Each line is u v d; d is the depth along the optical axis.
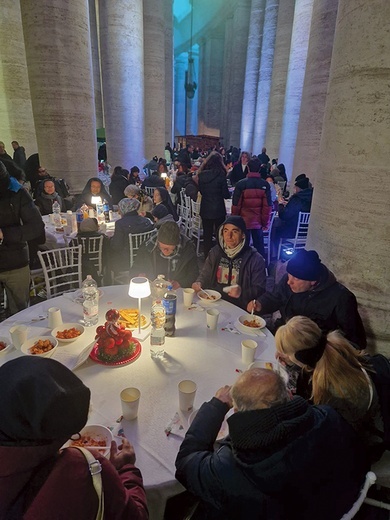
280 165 9.91
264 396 1.19
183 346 2.13
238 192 5.39
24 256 3.26
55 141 7.10
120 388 1.74
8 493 0.76
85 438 1.39
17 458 0.76
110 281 4.91
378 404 1.52
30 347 1.98
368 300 2.74
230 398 1.50
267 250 6.46
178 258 3.06
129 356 1.96
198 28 28.77
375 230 2.60
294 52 9.66
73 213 5.41
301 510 1.12
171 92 18.34
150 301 2.71
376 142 2.47
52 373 0.82
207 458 1.23
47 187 5.91
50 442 0.80
